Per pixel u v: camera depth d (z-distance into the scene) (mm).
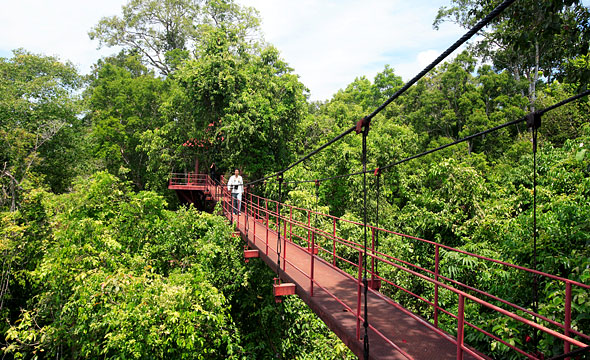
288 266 7590
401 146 20906
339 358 10188
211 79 19000
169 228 11391
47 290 10484
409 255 9711
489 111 28938
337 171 19219
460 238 9227
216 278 11164
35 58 24828
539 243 6066
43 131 20219
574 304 4496
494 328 4992
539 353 4562
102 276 8477
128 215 11227
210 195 21547
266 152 20172
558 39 6539
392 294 9711
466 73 29516
